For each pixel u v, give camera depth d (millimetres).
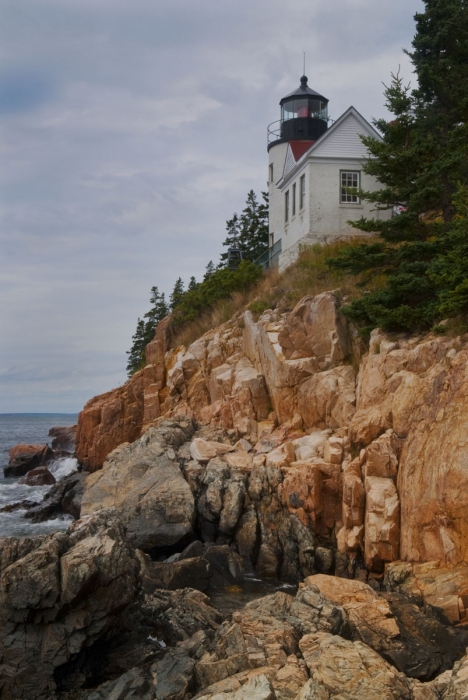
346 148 33312
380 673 10438
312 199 33031
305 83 45812
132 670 12164
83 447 36344
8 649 12234
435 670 11648
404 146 22109
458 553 14031
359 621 12672
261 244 59500
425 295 20234
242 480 20078
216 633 13094
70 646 12234
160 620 14336
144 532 19734
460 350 16219
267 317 26312
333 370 21891
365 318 21625
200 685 11484
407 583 14406
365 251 21812
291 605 13219
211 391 28172
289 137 44250
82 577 12234
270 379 24156
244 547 19016
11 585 12273
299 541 18000
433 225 21453
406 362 17938
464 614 12906
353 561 16828
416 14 30000
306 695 9836
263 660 11305
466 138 21656
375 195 21906
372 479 16594
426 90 29062
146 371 34531
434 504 14695
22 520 27359
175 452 22547
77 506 27141
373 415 17828
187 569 16938
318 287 27141
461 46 28547
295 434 21969
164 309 57188
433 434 15398
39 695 11977
